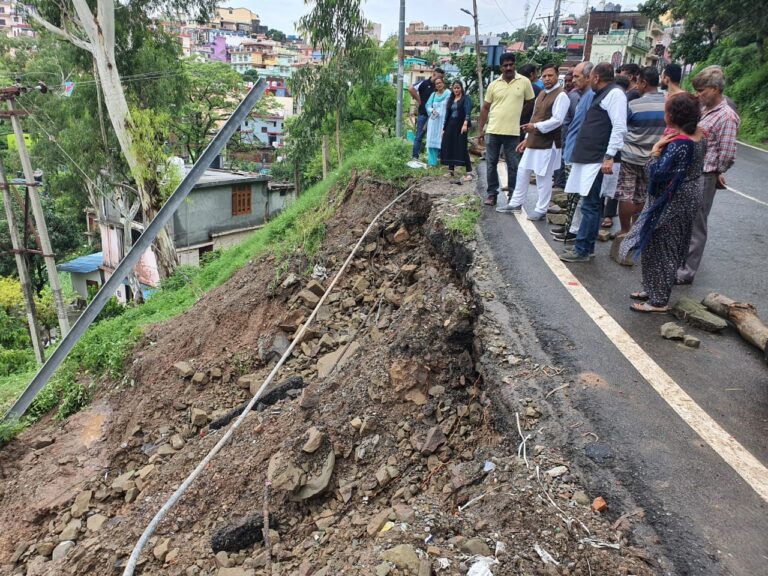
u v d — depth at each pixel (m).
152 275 24.30
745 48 25.78
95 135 20.11
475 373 4.45
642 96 5.71
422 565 2.53
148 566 4.44
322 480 4.22
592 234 5.54
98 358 8.68
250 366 7.30
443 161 8.52
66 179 23.83
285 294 7.79
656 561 2.43
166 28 24.80
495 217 6.82
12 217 14.41
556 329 4.35
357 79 16.50
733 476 2.85
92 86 19.55
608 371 3.79
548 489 2.85
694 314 4.42
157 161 16.75
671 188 4.29
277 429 5.02
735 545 2.46
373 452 4.39
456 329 4.68
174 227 23.23
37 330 15.20
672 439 3.13
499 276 5.27
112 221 25.67
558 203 7.54
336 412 4.69
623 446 3.09
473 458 3.61
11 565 5.64
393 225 7.77
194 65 34.97
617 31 42.75
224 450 5.21
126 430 7.18
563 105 6.32
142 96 19.67
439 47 80.38
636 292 4.84
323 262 8.04
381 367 4.84
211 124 37.28
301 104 17.22
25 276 14.79
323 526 3.99
